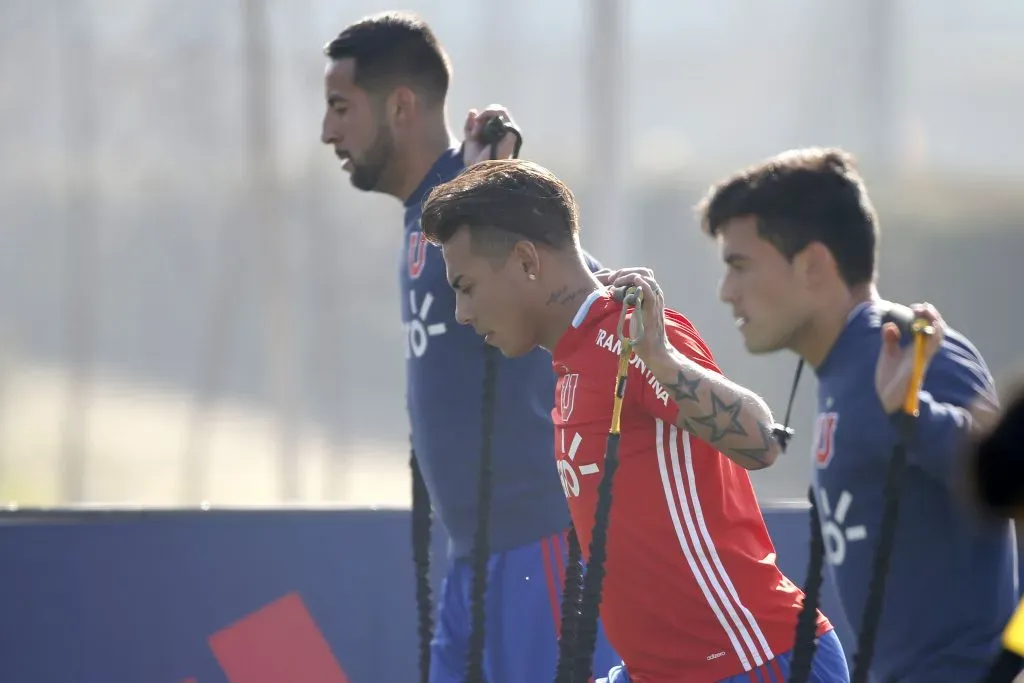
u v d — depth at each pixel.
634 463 9.16
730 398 8.74
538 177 9.44
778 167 10.27
